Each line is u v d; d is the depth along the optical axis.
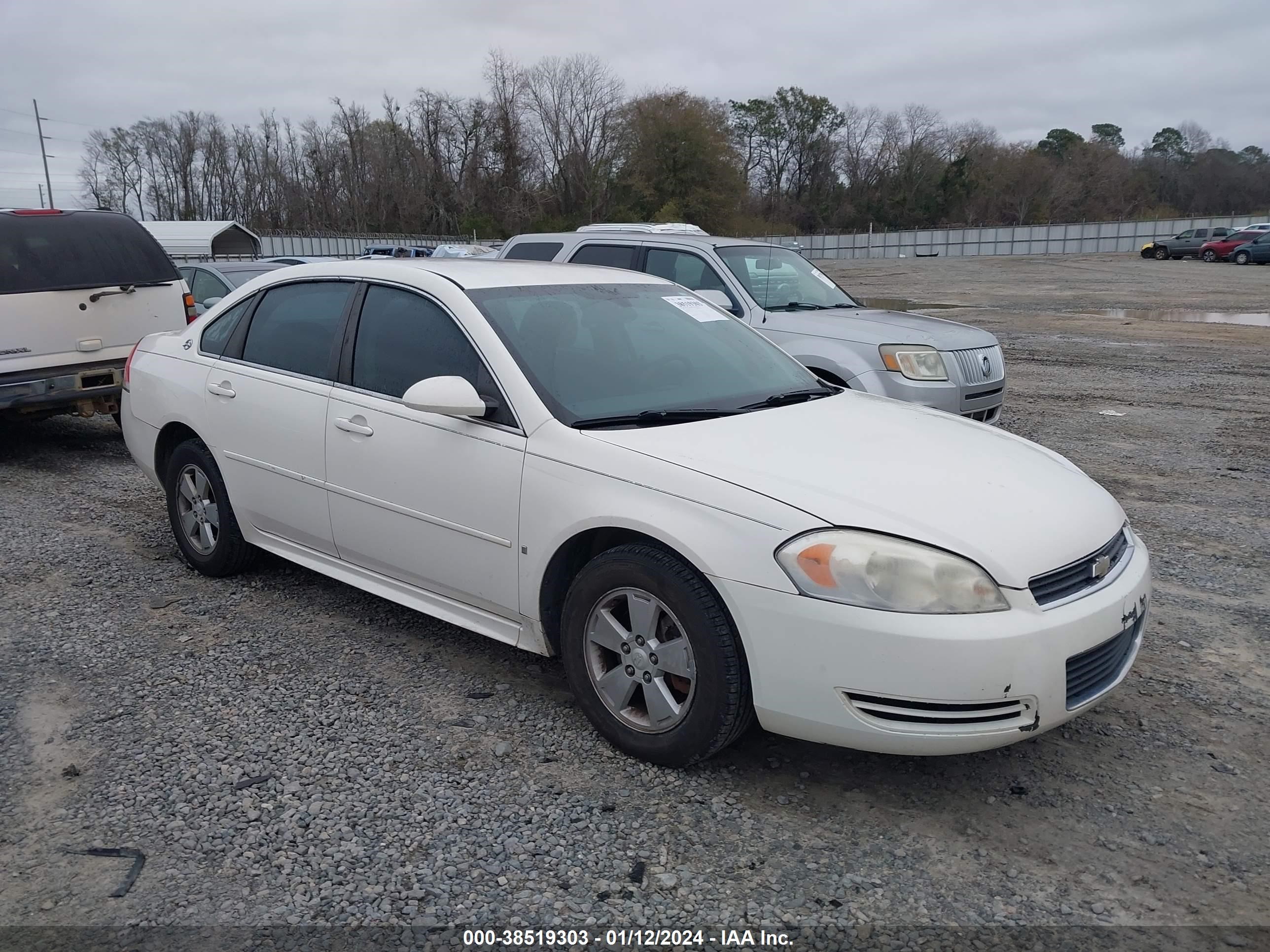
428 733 3.57
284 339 4.65
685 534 3.09
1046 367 13.76
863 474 3.21
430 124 76.56
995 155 100.19
